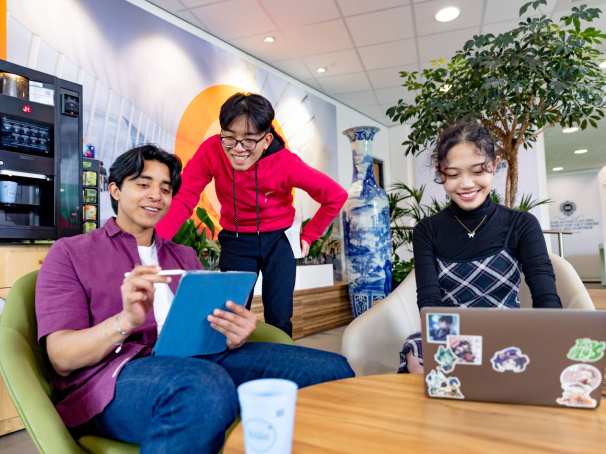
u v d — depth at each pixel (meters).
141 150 1.15
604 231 10.50
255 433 0.48
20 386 0.85
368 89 5.75
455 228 1.41
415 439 0.63
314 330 4.30
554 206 11.67
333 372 1.16
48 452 0.81
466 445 0.61
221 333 1.09
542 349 0.74
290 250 1.81
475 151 1.29
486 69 2.27
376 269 3.55
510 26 4.14
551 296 1.20
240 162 1.59
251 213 1.75
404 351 1.33
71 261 1.04
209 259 3.39
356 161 3.62
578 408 0.74
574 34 2.17
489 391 0.78
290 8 3.75
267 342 1.27
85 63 3.07
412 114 2.73
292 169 1.73
